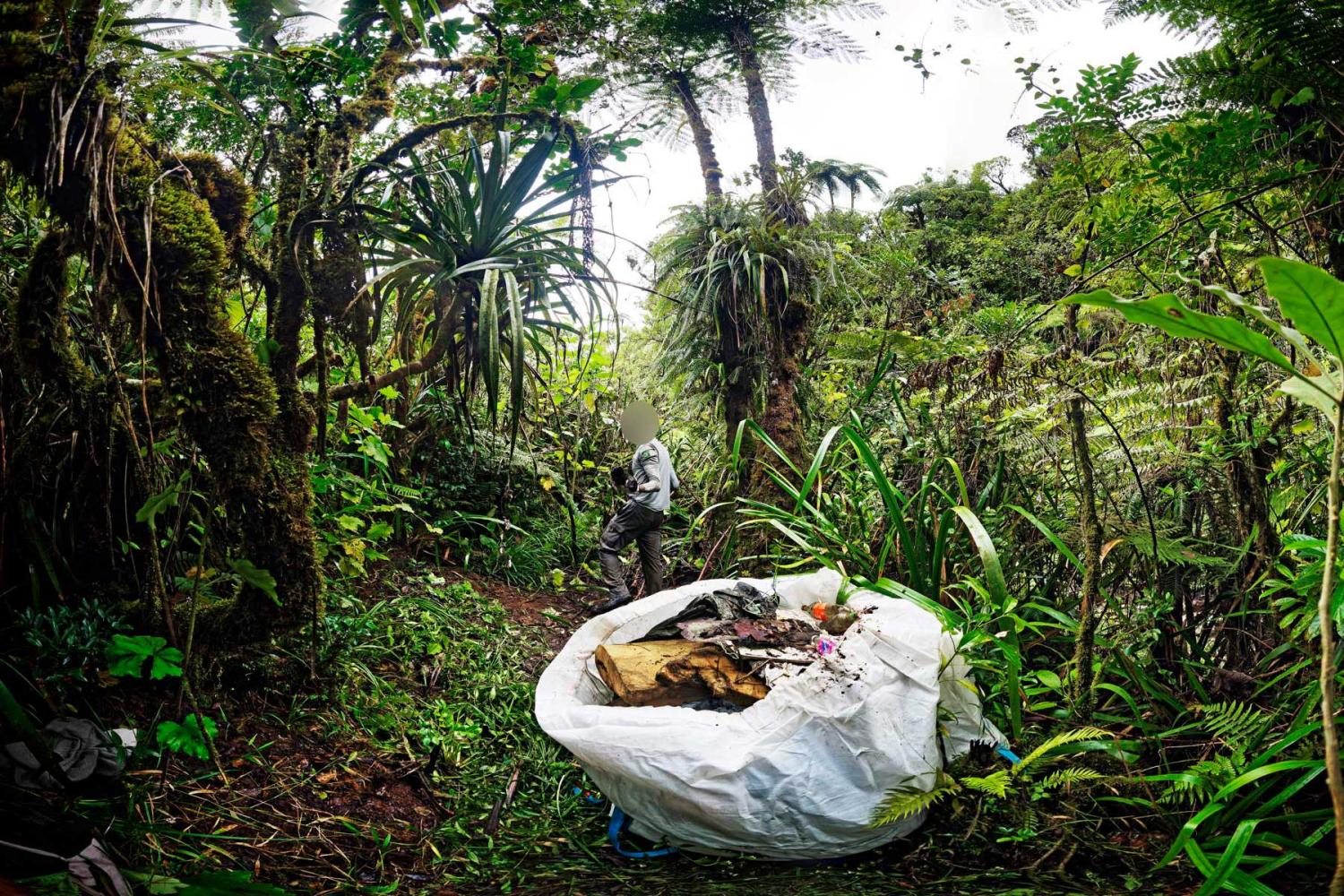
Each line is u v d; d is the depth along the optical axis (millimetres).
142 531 2777
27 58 2084
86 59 2184
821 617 3027
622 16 5559
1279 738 2309
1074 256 3746
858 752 2314
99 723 2168
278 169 3234
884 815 2303
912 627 2604
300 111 3297
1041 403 3014
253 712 2773
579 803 2824
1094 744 2424
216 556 2773
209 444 2566
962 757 2615
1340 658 2148
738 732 2371
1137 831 2334
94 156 2131
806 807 2289
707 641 2865
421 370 3803
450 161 3826
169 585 2830
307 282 2924
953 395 3527
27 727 1906
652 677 2744
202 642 2664
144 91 2445
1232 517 2982
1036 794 2387
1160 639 2906
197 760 2426
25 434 2479
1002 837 2357
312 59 3311
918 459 4031
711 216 5758
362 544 3936
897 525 3299
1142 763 2561
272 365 2840
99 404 2586
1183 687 2820
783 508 5070
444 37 3986
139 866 1915
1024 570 3398
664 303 6191
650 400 6520
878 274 6039
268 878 2066
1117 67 2910
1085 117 3070
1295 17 2500
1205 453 2879
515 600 4773
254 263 2908
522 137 3963
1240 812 2135
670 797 2355
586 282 3803
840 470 4531
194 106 3324
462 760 2988
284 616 2760
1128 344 3227
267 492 2691
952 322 5320
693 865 2412
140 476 2625
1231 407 2752
